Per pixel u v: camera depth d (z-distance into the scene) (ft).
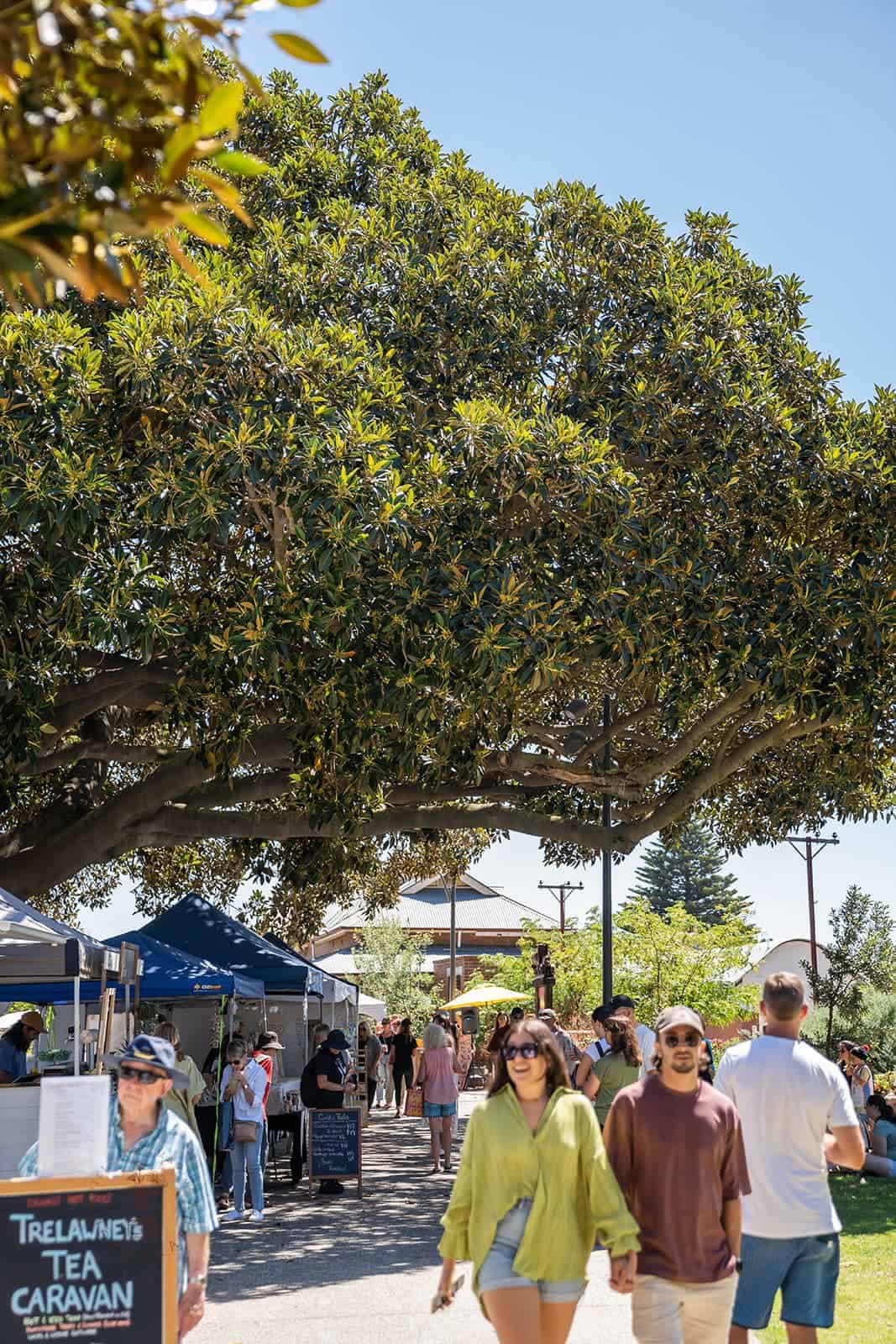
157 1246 15.70
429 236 60.49
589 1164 17.30
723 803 81.00
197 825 62.59
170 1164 16.10
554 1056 17.81
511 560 50.75
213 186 7.97
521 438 49.19
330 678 48.03
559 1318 17.19
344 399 48.73
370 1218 45.16
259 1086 45.68
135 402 46.19
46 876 58.70
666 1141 17.57
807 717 56.65
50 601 45.55
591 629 51.11
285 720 53.62
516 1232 17.26
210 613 48.75
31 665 45.29
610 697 64.18
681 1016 17.79
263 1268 35.47
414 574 46.83
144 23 7.64
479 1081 125.08
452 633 46.96
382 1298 31.12
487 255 58.54
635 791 64.64
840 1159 19.19
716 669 52.95
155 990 48.88
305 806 53.78
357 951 159.74
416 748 51.60
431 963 200.44
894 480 56.08
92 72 7.72
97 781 65.10
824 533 58.70
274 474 44.83
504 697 50.57
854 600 53.98
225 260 54.29
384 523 45.44
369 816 63.00
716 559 55.72
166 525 45.42
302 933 97.19
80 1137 16.06
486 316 56.95
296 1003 72.13
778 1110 19.04
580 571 51.62
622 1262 16.88
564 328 58.65
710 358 56.39
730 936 101.60
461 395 56.49
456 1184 17.97
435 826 66.39
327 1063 52.65
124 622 44.01
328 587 45.50
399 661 47.75
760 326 62.23
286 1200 50.47
